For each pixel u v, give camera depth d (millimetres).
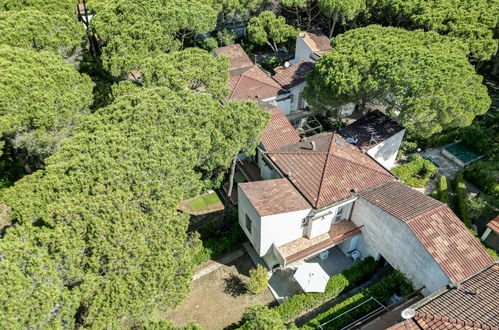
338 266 31062
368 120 38719
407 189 28953
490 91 52531
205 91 34812
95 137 25844
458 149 41406
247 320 23469
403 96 33906
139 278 19797
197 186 28156
